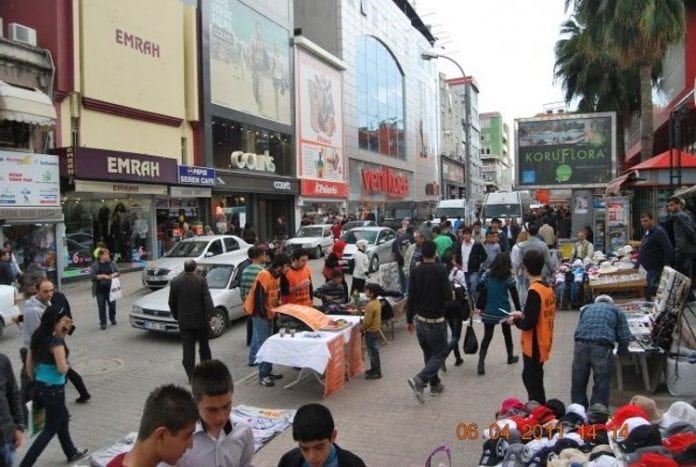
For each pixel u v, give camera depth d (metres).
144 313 11.63
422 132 67.81
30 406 5.54
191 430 2.48
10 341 11.58
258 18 31.98
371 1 51.72
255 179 31.50
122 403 7.79
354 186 47.50
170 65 24.73
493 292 8.21
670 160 15.15
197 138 26.98
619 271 11.95
